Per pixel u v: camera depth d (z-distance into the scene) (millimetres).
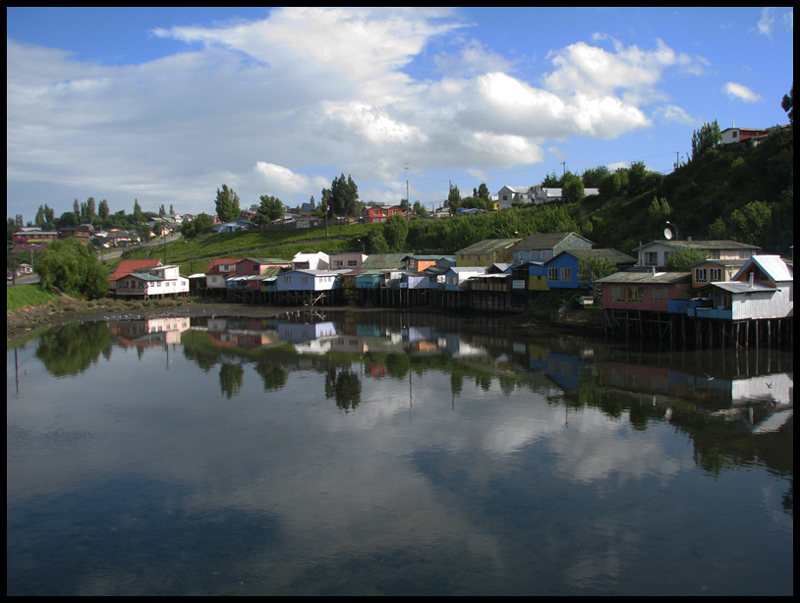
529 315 56094
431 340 46812
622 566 13398
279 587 12945
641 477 18078
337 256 92438
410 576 13227
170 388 31266
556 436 21984
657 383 29641
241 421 24969
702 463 19062
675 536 14609
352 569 13555
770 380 29656
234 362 38469
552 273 56469
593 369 33406
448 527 15328
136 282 90500
